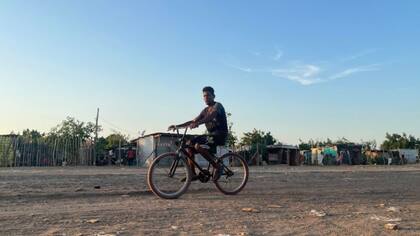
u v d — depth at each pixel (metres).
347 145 57.91
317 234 5.10
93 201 7.15
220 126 8.06
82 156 37.41
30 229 4.96
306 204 7.32
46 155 35.25
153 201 7.21
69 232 4.83
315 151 57.00
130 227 5.13
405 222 5.95
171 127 7.90
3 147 33.09
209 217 5.86
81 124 42.84
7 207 6.44
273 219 5.90
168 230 5.04
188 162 7.86
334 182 12.17
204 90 8.08
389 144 87.56
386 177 15.35
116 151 41.12
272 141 59.69
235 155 8.53
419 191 10.05
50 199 7.35
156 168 7.61
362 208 7.09
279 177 14.29
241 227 5.31
